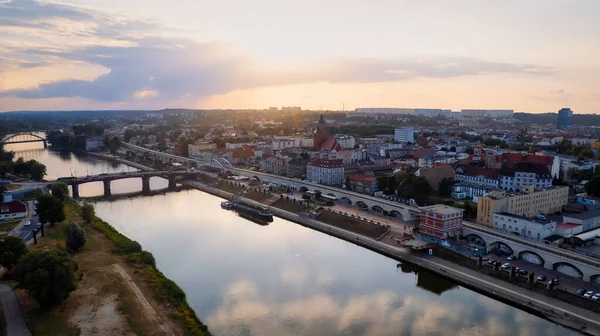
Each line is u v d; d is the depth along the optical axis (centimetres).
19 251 15862
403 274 18375
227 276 18000
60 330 12706
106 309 13938
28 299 14388
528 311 14850
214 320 14425
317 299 16062
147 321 13362
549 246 17988
